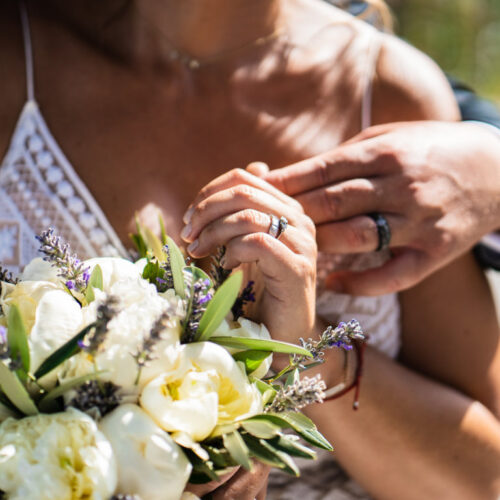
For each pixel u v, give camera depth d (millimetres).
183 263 671
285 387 693
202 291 661
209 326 659
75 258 682
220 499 722
